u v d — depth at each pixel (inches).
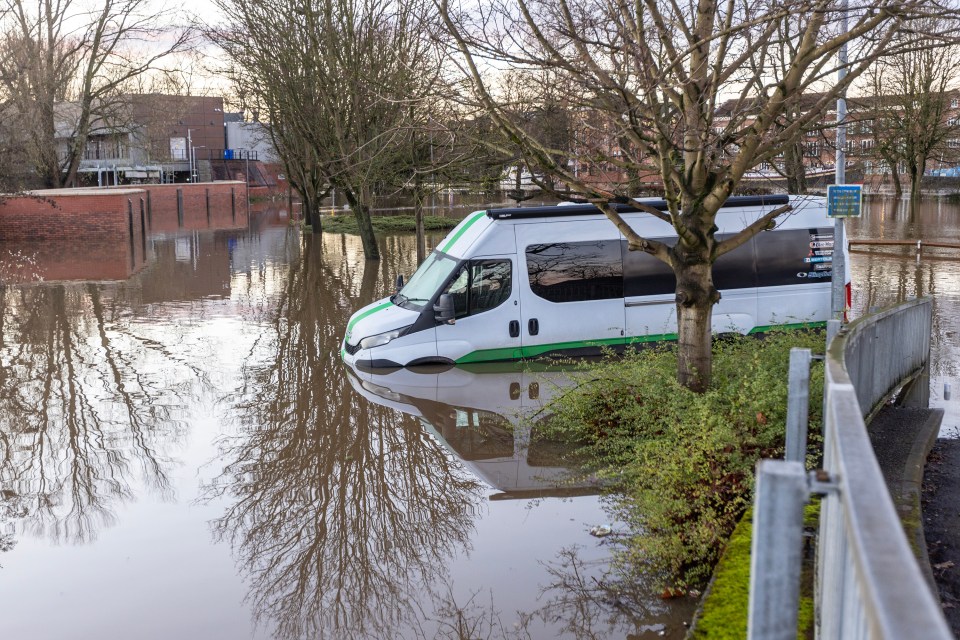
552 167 327.6
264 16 1101.1
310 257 1206.9
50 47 1828.2
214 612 230.1
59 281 960.9
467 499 309.0
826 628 116.0
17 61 1491.1
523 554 260.4
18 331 661.3
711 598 195.0
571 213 540.4
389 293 845.8
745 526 234.8
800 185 496.4
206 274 1016.2
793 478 92.0
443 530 281.6
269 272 1030.4
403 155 960.9
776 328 516.1
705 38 285.0
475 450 365.1
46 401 456.4
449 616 223.1
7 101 1443.2
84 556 268.1
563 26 309.9
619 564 244.4
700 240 339.9
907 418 334.0
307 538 279.1
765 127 307.3
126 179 3174.2
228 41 1226.0
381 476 336.5
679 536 241.8
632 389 370.0
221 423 413.1
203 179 3804.1
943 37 260.7
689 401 321.7
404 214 2108.8
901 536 67.1
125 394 470.0
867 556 64.1
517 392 462.9
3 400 458.6
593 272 542.9
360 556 263.9
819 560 152.6
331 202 2896.2
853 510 73.4
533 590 236.4
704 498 257.0
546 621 218.7
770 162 386.6
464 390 469.1
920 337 380.5
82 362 549.6
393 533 281.0
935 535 238.5
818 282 568.7
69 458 365.1
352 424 407.5
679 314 356.5
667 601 225.3
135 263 1142.3
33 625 223.8
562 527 279.6
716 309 555.8
